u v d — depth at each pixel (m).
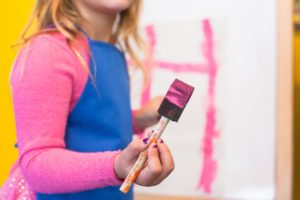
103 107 0.74
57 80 0.66
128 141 0.80
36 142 0.63
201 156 0.99
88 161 0.59
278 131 0.94
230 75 0.98
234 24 0.98
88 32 0.77
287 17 0.94
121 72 0.83
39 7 0.76
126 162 0.56
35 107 0.64
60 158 0.61
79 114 0.72
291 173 0.93
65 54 0.69
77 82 0.70
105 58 0.77
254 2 0.97
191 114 1.00
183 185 1.00
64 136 0.70
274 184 0.95
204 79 1.00
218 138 0.98
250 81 0.97
